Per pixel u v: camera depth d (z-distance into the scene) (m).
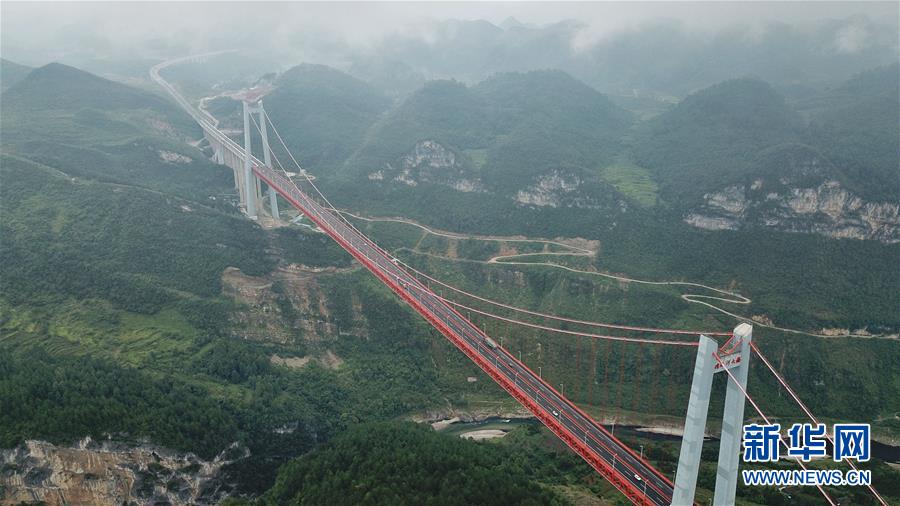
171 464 155.12
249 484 168.88
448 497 130.25
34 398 153.25
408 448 155.38
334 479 142.88
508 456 168.75
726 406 109.94
